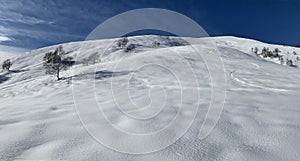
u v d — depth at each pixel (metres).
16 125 3.48
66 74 14.50
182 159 2.40
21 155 2.45
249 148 2.68
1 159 2.36
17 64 36.00
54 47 44.47
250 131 3.27
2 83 24.75
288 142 2.86
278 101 5.63
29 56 40.31
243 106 4.95
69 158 2.39
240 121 3.77
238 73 14.51
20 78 25.77
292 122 3.71
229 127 3.44
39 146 2.68
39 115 4.16
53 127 3.39
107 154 2.50
